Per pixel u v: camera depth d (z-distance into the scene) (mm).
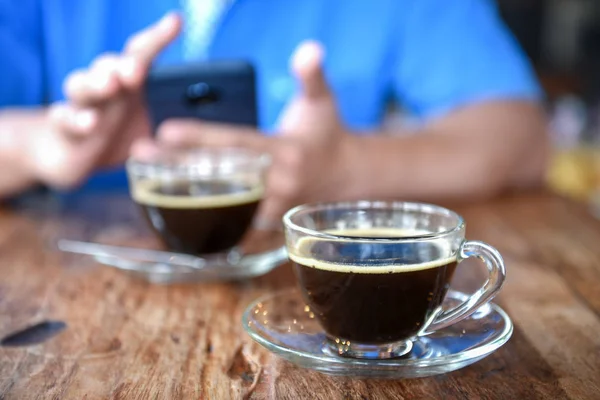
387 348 366
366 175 792
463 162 829
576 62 2404
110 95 703
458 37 1025
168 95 701
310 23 1052
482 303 357
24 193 833
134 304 465
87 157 750
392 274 349
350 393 333
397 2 1066
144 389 337
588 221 703
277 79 1049
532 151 904
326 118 762
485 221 706
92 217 726
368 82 1093
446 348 354
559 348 385
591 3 2627
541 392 333
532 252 589
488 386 340
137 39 682
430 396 330
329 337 374
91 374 355
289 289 448
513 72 974
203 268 521
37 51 1053
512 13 2695
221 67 704
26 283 511
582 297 473
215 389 337
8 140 787
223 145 683
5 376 353
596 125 1995
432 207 404
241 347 389
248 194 560
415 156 819
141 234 651
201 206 542
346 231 413
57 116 730
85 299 475
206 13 1027
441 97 1002
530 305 457
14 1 1021
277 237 620
